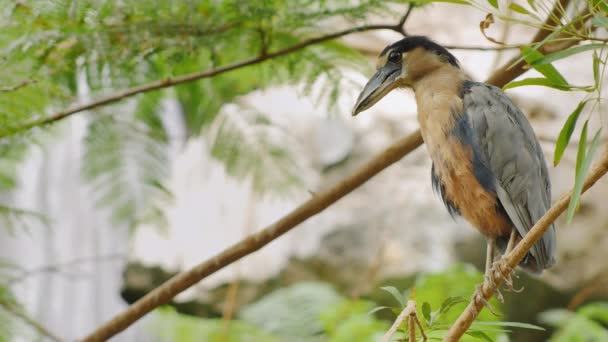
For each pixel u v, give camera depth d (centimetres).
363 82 897
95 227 1583
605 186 1283
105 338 685
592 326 948
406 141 695
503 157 670
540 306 1271
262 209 1362
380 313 1270
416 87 747
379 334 838
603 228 1262
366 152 1334
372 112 1377
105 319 1623
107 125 754
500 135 673
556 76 431
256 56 669
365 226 1320
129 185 785
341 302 1042
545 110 1277
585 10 498
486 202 680
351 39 1036
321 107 1334
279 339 1088
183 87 769
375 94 752
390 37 1102
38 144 755
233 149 791
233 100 777
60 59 616
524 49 431
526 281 1266
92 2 594
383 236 1306
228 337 1076
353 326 861
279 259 1325
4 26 601
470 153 678
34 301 1571
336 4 679
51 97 693
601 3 420
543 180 700
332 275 1302
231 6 612
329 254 1309
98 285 1620
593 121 1234
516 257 467
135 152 767
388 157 686
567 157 1248
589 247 1257
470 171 680
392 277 1260
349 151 1334
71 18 599
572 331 946
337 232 1320
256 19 625
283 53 656
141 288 1384
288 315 1102
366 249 1304
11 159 809
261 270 1323
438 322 522
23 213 761
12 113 650
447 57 754
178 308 1327
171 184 1408
